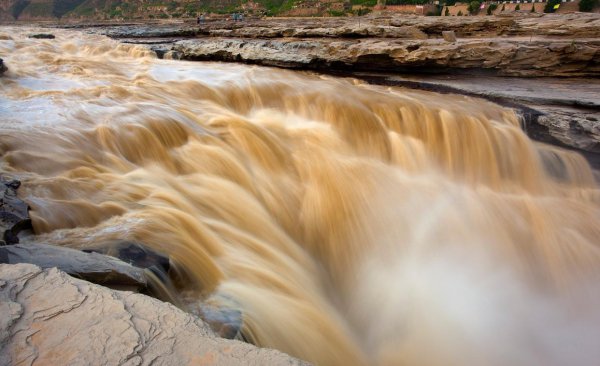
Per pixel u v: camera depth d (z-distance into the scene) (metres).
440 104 11.16
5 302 2.66
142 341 2.46
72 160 6.59
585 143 9.84
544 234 8.62
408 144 10.28
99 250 4.31
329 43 15.45
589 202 9.64
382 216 8.21
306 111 11.04
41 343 2.39
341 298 7.03
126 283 3.63
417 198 8.87
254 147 8.83
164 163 7.59
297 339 4.99
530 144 10.34
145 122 8.12
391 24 21.22
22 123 7.59
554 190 10.05
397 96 11.84
